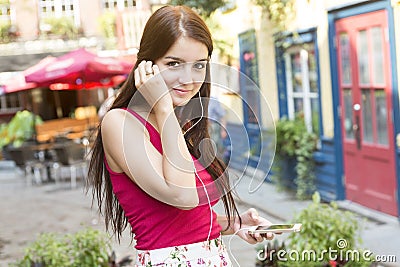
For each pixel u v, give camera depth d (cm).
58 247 456
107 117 203
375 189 716
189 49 199
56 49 1588
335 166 783
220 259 213
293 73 909
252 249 603
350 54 745
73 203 964
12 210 943
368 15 702
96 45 1576
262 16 951
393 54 665
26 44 1598
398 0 646
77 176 1250
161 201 202
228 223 232
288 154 859
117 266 475
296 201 812
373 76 705
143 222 205
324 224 441
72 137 1280
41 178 1273
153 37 199
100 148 215
